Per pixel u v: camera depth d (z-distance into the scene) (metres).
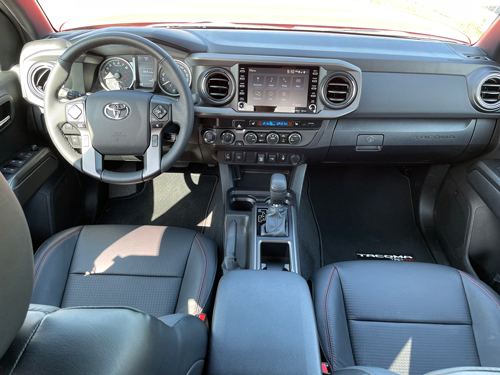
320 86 1.50
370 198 2.38
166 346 0.57
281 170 2.03
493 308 1.15
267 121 1.60
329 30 1.77
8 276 0.40
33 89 1.53
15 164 1.56
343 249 2.08
